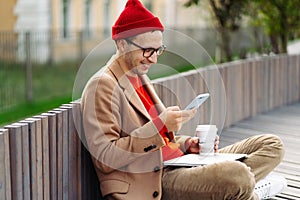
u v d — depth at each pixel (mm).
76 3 15766
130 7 2932
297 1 7406
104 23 17016
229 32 7879
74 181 3080
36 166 2752
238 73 5922
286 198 3711
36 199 2764
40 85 11242
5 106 9578
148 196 2922
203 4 8016
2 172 2514
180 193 3000
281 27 7621
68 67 12945
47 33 12289
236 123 5953
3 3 14953
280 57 6758
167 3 17000
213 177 2908
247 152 3434
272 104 6699
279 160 3375
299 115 6367
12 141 2588
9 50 11297
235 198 2893
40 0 14758
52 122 2850
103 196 2959
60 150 2928
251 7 7668
